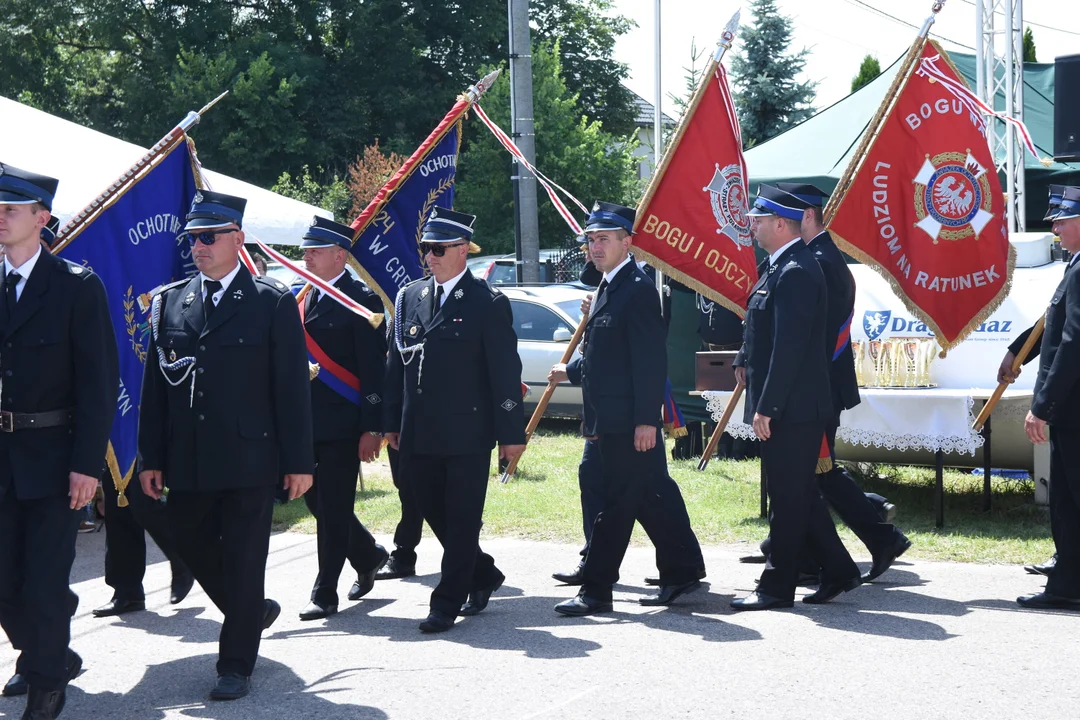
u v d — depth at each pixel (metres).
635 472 5.44
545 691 4.39
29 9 35.22
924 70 6.62
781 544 5.51
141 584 5.85
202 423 4.48
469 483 5.33
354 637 5.26
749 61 28.25
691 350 10.38
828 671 4.53
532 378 12.04
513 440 5.32
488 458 5.40
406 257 6.89
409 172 6.91
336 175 29.25
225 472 4.45
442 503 5.52
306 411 4.59
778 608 5.55
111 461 5.41
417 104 32.34
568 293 12.70
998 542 6.84
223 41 33.53
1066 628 5.07
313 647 5.11
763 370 5.49
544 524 7.68
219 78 31.03
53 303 4.12
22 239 4.10
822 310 5.41
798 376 5.37
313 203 27.20
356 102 32.12
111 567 5.78
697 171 6.53
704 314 9.41
